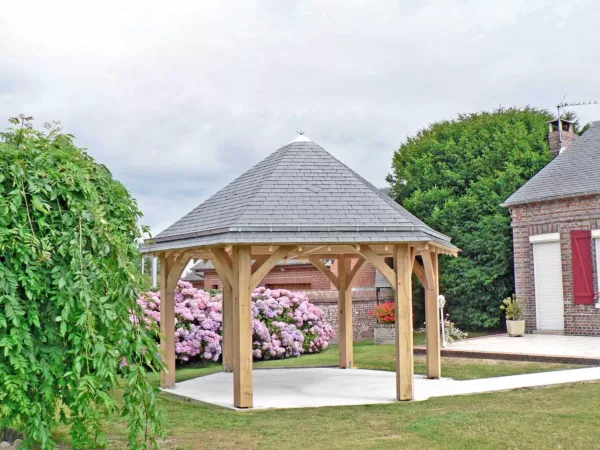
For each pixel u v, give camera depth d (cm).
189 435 773
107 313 532
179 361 1662
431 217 2497
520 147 2481
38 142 563
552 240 2003
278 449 697
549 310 2022
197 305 1684
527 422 805
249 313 973
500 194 2380
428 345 1237
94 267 528
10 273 495
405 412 894
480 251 2355
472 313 2375
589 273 1912
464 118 3136
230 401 1030
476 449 682
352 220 997
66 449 671
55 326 529
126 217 611
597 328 1892
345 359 1455
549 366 1354
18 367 493
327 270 1485
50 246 507
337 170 1130
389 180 3105
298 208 1014
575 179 1986
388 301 2534
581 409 880
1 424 517
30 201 525
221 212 1099
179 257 1195
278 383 1220
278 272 2756
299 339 1848
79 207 530
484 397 1007
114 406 568
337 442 724
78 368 509
